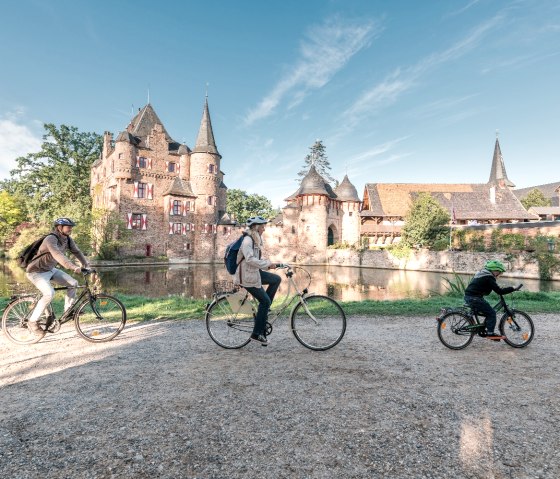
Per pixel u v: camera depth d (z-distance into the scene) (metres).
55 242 4.82
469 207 57.81
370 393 3.17
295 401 2.99
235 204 74.62
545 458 2.19
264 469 2.08
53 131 49.97
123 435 2.46
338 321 4.76
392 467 2.10
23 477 2.02
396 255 42.91
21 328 5.05
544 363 4.08
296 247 54.78
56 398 3.09
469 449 2.29
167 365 3.95
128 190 46.62
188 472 2.06
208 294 19.47
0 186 54.41
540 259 29.59
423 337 5.27
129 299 10.84
